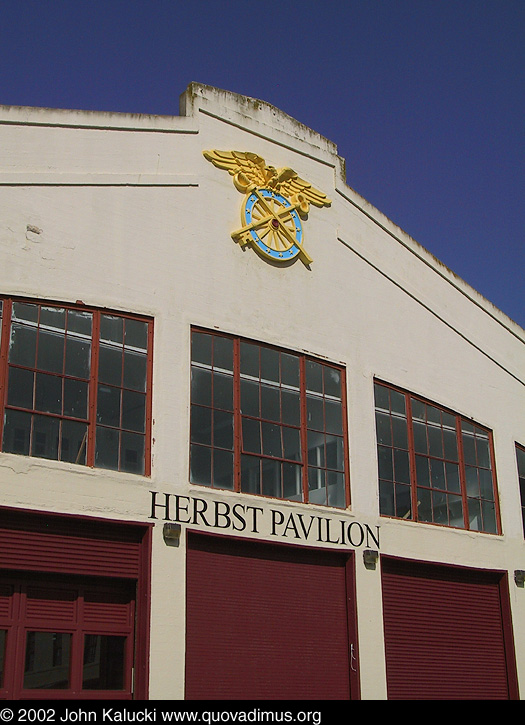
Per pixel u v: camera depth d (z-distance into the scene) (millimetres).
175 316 18094
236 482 17859
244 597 17391
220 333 18672
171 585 16328
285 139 21234
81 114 18203
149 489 16656
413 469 21031
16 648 14977
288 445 18953
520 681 20953
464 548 21250
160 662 15750
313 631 18062
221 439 17969
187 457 17281
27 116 17562
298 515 18484
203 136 19766
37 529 15500
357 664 18266
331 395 20078
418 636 19719
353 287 21391
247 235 19625
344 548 18953
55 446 16047
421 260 23234
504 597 21688
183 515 16875
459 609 20781
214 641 16688
